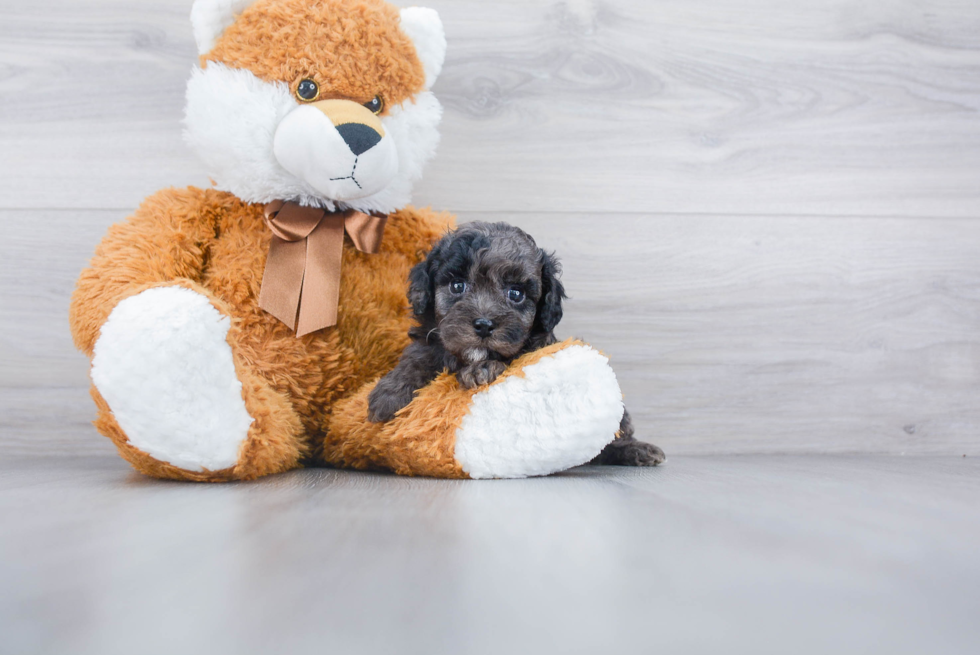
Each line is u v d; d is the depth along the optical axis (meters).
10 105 1.97
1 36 1.97
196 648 0.53
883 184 2.21
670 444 2.14
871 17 2.21
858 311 2.20
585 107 2.13
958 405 2.21
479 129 2.10
